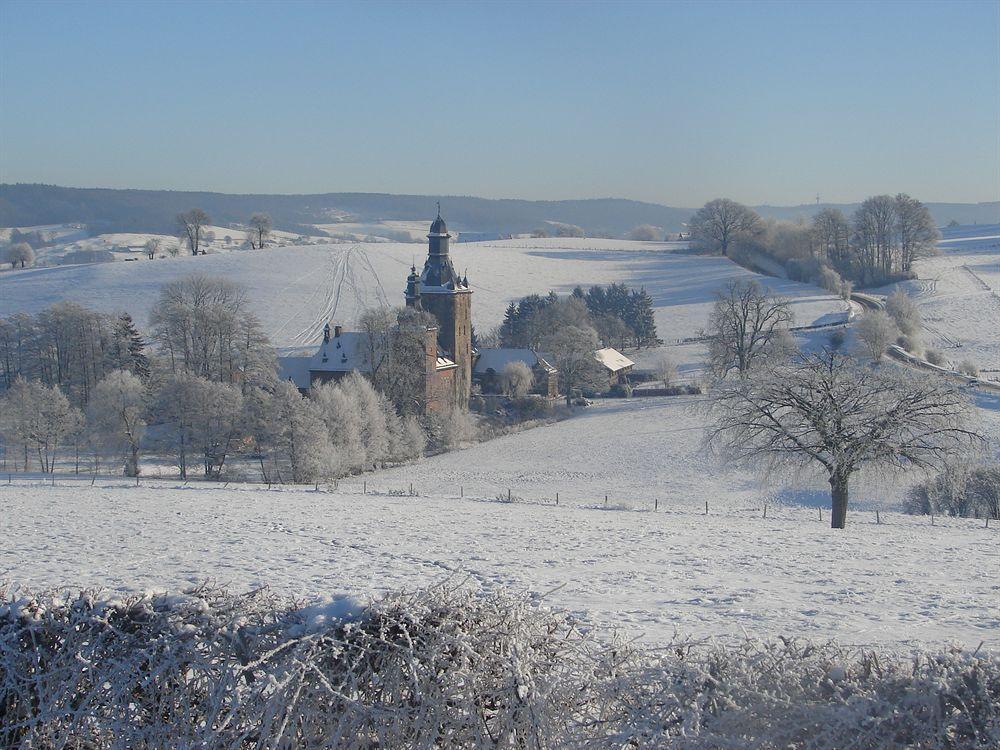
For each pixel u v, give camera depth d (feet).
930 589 54.34
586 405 344.49
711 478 219.41
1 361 346.74
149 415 237.66
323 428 220.02
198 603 26.18
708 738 22.09
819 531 96.84
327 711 24.23
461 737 24.26
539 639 25.50
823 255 580.30
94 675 26.08
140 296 508.94
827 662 23.15
